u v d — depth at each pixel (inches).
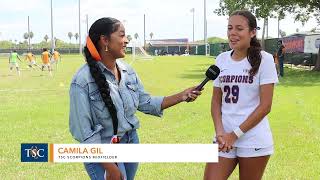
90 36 150.5
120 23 152.0
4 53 3816.4
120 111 151.8
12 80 1065.5
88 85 147.2
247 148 165.2
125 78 156.3
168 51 4178.2
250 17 163.8
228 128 167.2
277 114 498.6
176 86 854.5
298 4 1286.9
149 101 165.8
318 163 302.2
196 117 486.0
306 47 1529.3
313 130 409.4
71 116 148.9
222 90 169.5
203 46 3395.7
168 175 278.8
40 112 533.0
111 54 151.3
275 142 360.2
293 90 751.7
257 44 164.9
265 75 162.9
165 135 392.2
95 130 148.6
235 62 166.4
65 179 275.0
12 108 568.7
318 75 1117.1
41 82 992.2
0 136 394.6
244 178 169.9
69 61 2222.0
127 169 159.3
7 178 277.1
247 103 165.5
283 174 278.7
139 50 2556.6
